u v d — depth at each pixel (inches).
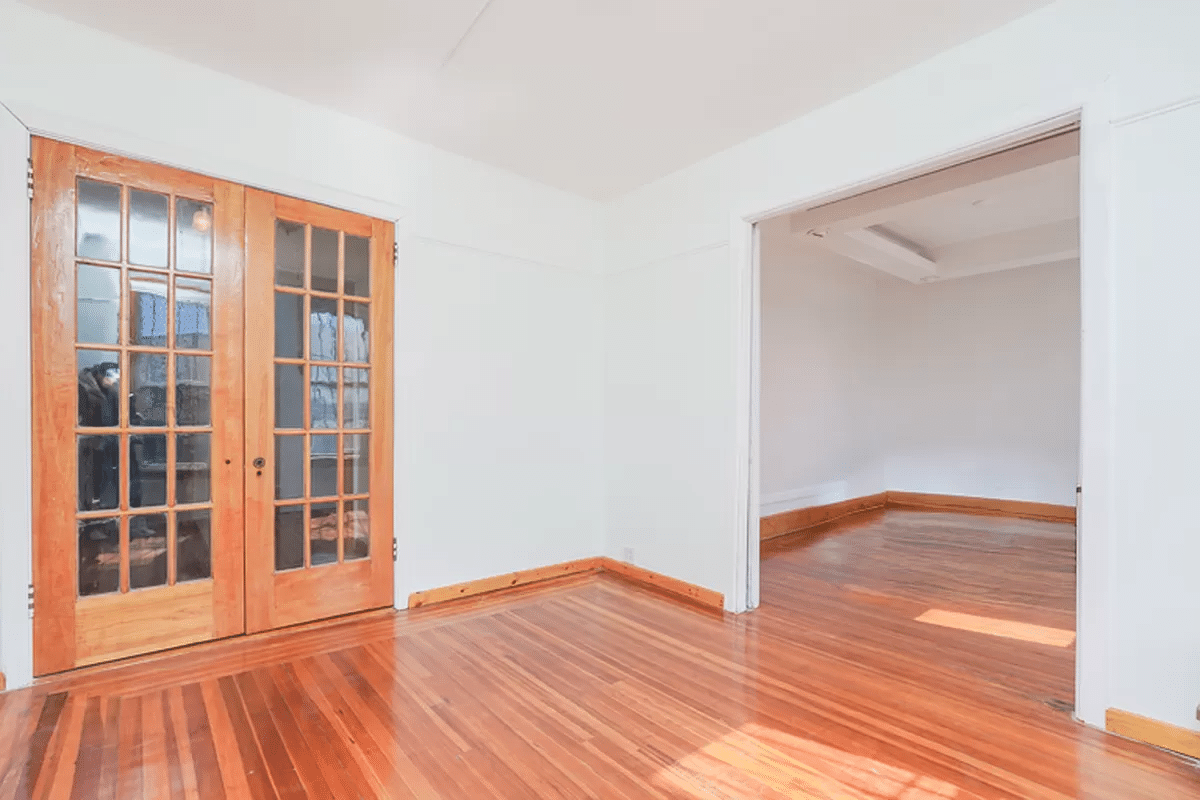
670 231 161.8
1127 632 86.5
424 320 145.0
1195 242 81.7
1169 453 83.4
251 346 122.3
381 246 139.2
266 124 122.7
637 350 171.3
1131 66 87.0
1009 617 137.3
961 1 94.6
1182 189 82.7
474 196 154.4
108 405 108.3
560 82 119.6
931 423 296.7
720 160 148.9
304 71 116.9
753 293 145.9
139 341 110.8
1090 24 90.9
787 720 90.7
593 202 182.1
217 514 118.6
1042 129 97.3
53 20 100.7
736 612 140.3
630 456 172.6
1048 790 74.2
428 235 145.8
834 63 112.1
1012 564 185.6
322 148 129.9
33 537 100.8
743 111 129.7
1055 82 94.3
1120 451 87.4
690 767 78.8
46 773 76.0
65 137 102.2
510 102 127.0
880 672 107.9
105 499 108.0
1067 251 231.5
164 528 113.9
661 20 100.1
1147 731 84.2
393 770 77.5
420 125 137.6
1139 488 85.7
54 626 102.8
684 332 156.9
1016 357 272.8
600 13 98.5
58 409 102.9
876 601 149.5
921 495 298.5
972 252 255.9
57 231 102.4
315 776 76.2
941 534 230.8
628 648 118.4
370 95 125.4
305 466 129.3
